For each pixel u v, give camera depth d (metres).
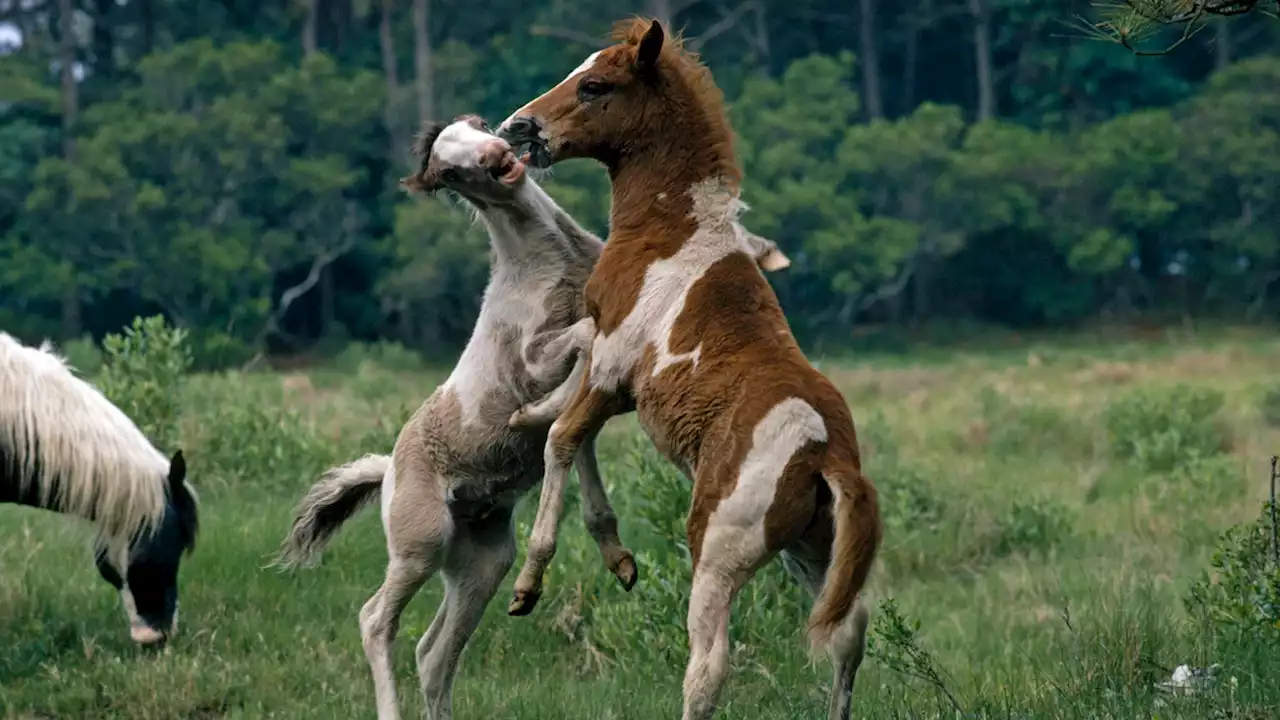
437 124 7.88
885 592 12.45
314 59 54.47
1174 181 55.62
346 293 59.97
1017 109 65.75
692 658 6.69
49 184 51.00
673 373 6.92
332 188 52.28
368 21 64.62
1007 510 14.71
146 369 15.73
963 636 10.83
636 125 7.30
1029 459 19.34
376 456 9.03
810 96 55.78
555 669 10.21
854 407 28.58
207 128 51.19
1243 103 55.66
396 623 8.45
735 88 58.81
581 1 58.16
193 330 47.78
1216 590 9.33
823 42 65.81
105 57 63.81
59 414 10.31
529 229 7.87
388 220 56.03
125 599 10.53
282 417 16.81
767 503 6.61
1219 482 15.59
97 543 10.55
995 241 58.44
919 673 8.47
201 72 54.12
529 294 7.93
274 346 57.94
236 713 9.28
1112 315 59.19
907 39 64.69
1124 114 56.94
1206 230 56.81
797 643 9.95
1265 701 7.34
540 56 58.00
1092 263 54.53
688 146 7.29
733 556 6.68
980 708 8.10
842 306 58.06
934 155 53.91
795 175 54.41
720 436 6.74
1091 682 8.50
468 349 8.26
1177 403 21.28
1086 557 13.45
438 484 8.35
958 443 21.17
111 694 9.63
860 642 6.86
